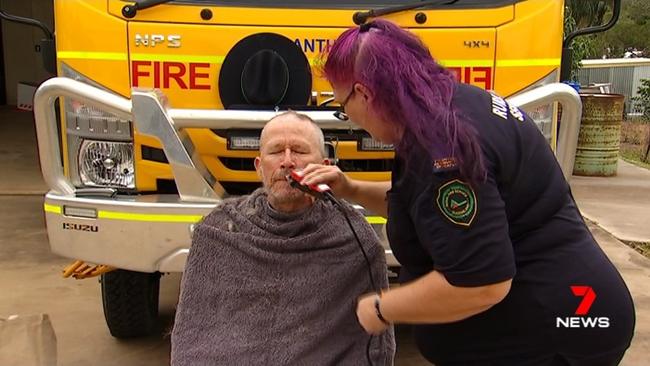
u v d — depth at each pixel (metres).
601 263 1.80
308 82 3.20
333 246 2.13
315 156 2.22
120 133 3.13
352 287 2.16
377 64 1.58
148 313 3.81
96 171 3.18
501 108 1.71
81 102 3.07
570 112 3.12
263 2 3.18
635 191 8.87
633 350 3.96
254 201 2.22
